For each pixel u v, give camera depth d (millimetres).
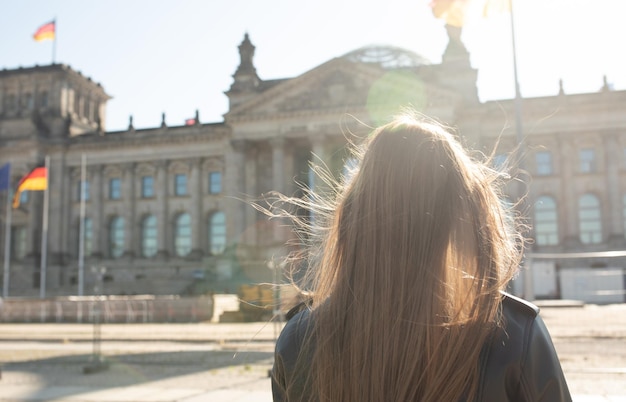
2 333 45656
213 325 48375
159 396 17609
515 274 3057
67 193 106250
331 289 2994
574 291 64500
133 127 104688
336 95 82375
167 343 35562
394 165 2883
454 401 2500
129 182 104375
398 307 2645
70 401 16859
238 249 83375
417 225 2752
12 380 22047
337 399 2662
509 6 34094
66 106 110312
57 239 104562
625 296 63250
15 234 108188
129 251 102625
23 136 106688
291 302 3750
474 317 2594
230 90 92438
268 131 84875
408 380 2537
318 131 82062
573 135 84750
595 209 85750
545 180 86312
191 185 101375
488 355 2549
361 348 2650
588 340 30859
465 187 2889
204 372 23641
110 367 25328
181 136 100625
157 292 86375
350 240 2881
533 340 2551
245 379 21562
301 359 2848
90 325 53125
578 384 18234
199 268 98062
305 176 89250
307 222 3695
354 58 91375
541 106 84062
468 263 2779
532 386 2490
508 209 3428
